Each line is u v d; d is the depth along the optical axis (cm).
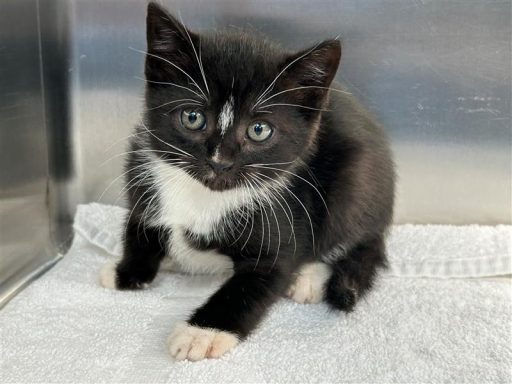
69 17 42
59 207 43
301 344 32
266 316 34
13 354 31
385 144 40
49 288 36
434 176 45
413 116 44
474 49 42
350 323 34
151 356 31
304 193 35
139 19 42
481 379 30
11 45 38
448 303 36
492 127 43
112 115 44
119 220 42
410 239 42
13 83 38
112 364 30
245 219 34
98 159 44
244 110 31
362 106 41
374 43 42
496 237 42
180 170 33
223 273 38
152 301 35
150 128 33
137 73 43
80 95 43
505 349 32
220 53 32
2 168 37
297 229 35
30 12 39
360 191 37
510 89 43
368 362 31
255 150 32
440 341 33
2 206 37
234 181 32
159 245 37
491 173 44
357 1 42
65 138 43
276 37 43
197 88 31
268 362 31
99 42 43
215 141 31
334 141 36
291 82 32
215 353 31
